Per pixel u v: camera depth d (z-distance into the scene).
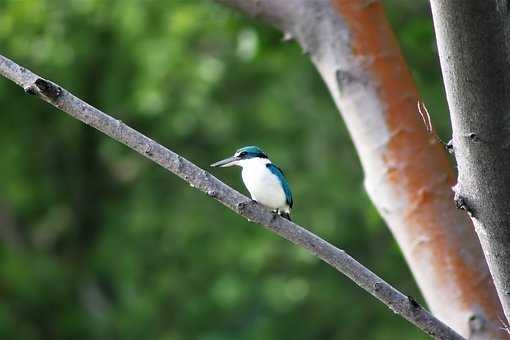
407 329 17.34
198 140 19.89
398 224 5.82
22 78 4.81
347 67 6.03
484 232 4.37
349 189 17.27
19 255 19.91
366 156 5.97
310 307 18.27
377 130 5.91
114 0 17.56
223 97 19.20
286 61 16.78
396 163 5.83
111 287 21.33
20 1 16.61
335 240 17.11
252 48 11.05
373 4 6.12
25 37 17.05
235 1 6.52
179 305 19.28
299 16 6.26
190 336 18.95
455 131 4.21
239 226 18.91
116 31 18.48
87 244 22.06
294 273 18.28
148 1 17.55
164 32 17.53
